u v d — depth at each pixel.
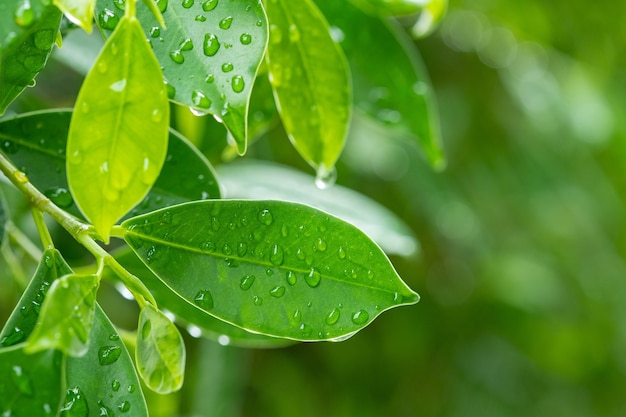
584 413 1.52
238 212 0.59
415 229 1.26
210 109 0.58
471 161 1.30
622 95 1.46
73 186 0.56
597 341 1.54
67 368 0.58
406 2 0.75
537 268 1.43
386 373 1.27
